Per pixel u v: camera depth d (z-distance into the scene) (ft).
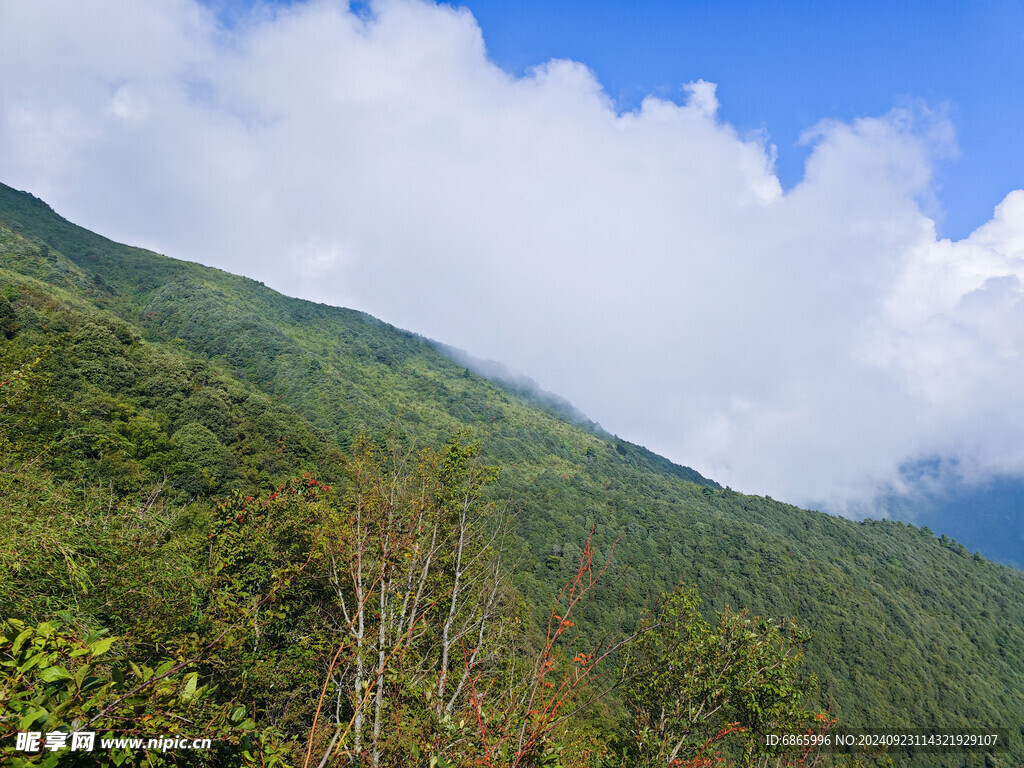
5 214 381.19
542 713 11.76
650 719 31.48
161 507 40.09
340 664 26.86
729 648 35.12
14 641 8.99
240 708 11.46
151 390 126.82
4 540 21.85
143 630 19.36
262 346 297.12
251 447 127.85
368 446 32.65
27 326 113.60
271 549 39.55
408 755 17.99
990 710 182.29
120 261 406.00
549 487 254.47
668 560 221.05
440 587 31.32
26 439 29.94
